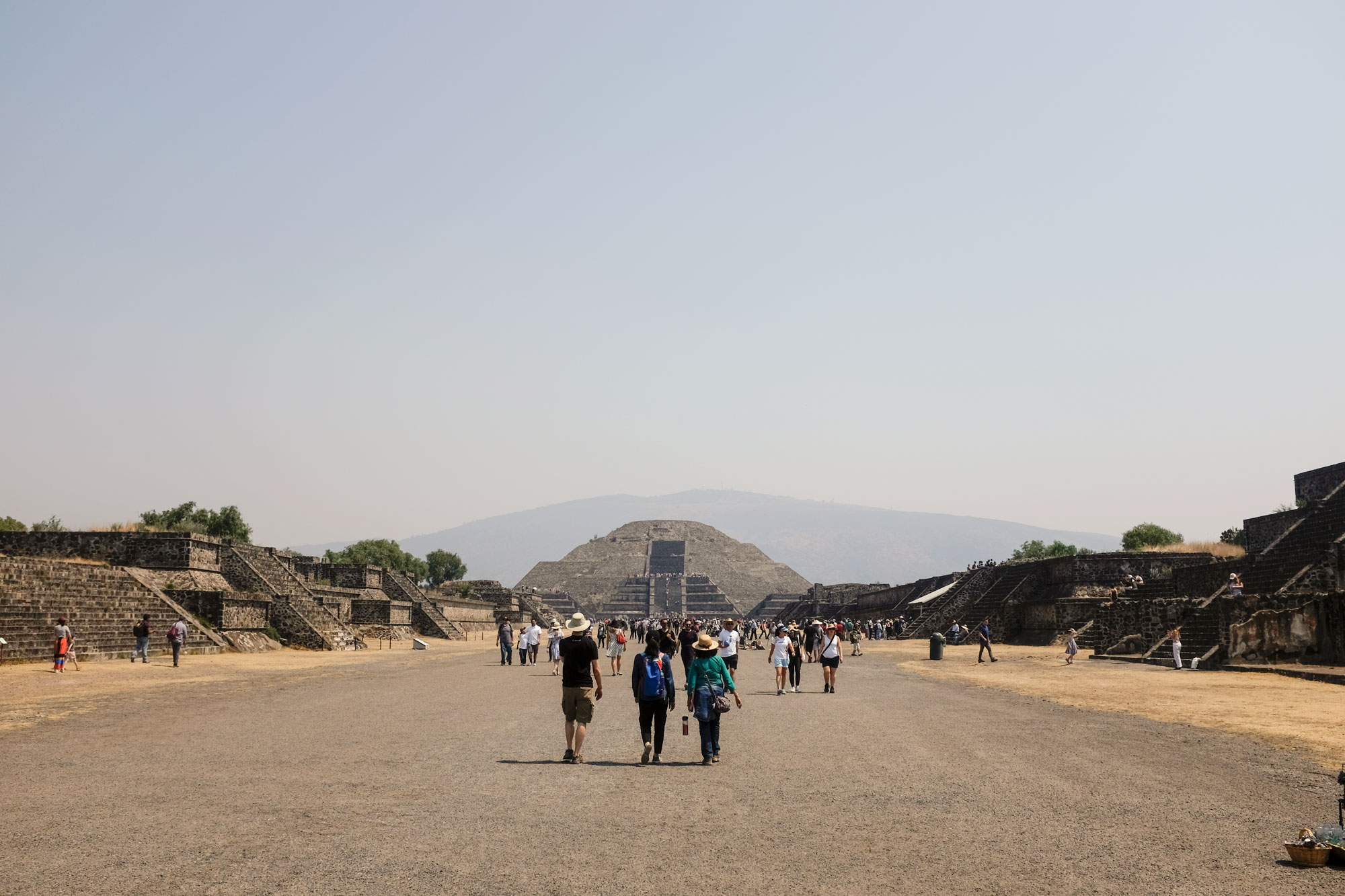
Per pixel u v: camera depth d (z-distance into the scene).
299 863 10.53
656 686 18.09
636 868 10.39
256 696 32.28
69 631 41.41
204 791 14.88
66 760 18.08
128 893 9.39
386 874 10.09
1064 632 77.81
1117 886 9.88
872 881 9.97
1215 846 11.60
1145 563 78.06
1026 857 11.02
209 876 10.01
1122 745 20.78
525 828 12.34
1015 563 96.38
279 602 67.12
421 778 16.17
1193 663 45.12
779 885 9.80
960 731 23.33
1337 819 13.21
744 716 26.70
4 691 33.09
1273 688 35.03
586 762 18.05
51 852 11.03
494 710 27.73
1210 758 18.97
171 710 27.56
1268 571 53.62
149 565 63.41
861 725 24.42
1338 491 57.16
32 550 63.88
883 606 135.50
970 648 78.81
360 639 75.12
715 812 13.43
